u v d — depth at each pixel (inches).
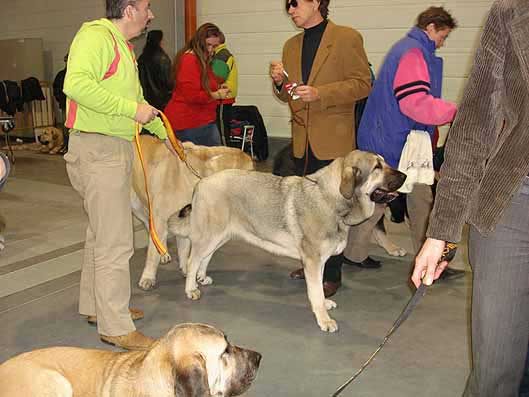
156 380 80.9
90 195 123.7
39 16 478.3
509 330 71.9
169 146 151.8
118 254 127.3
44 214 261.6
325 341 141.4
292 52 168.4
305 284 182.5
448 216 72.2
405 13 336.5
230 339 141.3
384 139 164.6
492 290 71.1
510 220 68.2
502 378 74.3
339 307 163.8
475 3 315.9
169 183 170.9
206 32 219.3
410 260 208.8
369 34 348.8
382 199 147.3
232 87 285.6
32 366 86.7
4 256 201.6
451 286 180.7
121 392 83.5
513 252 69.1
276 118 395.5
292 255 157.3
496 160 68.6
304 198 150.6
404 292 176.1
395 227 255.1
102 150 121.9
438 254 74.0
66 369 89.0
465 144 70.8
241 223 163.6
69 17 461.1
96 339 138.4
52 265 193.2
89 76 114.4
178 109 224.2
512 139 67.0
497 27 67.0
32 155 433.4
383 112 163.0
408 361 131.5
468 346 139.5
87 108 119.6
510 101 66.9
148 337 133.5
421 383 121.6
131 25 124.8
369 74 160.6
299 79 166.7
